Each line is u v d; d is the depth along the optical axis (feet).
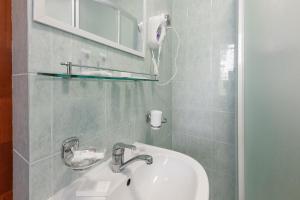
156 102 3.55
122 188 1.92
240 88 3.02
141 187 2.27
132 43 2.77
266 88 2.73
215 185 3.88
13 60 1.50
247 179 2.98
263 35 2.74
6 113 1.48
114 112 2.38
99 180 1.90
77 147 1.80
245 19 2.98
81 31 1.81
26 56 1.36
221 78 3.71
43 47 1.47
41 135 1.47
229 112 3.66
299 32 2.40
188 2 4.04
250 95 2.93
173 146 4.35
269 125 2.71
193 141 4.12
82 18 1.88
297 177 2.47
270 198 2.71
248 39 2.94
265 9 2.71
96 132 2.08
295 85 2.46
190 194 1.94
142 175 2.34
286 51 2.52
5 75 1.47
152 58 3.34
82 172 1.92
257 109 2.84
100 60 2.11
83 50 1.87
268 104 2.72
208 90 3.88
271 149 2.70
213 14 3.75
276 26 2.60
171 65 4.27
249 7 2.92
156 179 2.51
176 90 4.28
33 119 1.40
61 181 1.67
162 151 2.69
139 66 2.95
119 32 2.47
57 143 1.62
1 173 1.46
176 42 4.20
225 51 3.64
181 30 4.15
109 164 2.22
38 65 1.43
